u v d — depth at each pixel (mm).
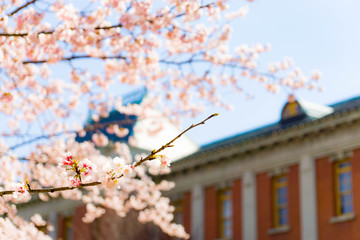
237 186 34156
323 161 30391
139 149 40688
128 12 10867
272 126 35281
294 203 31203
